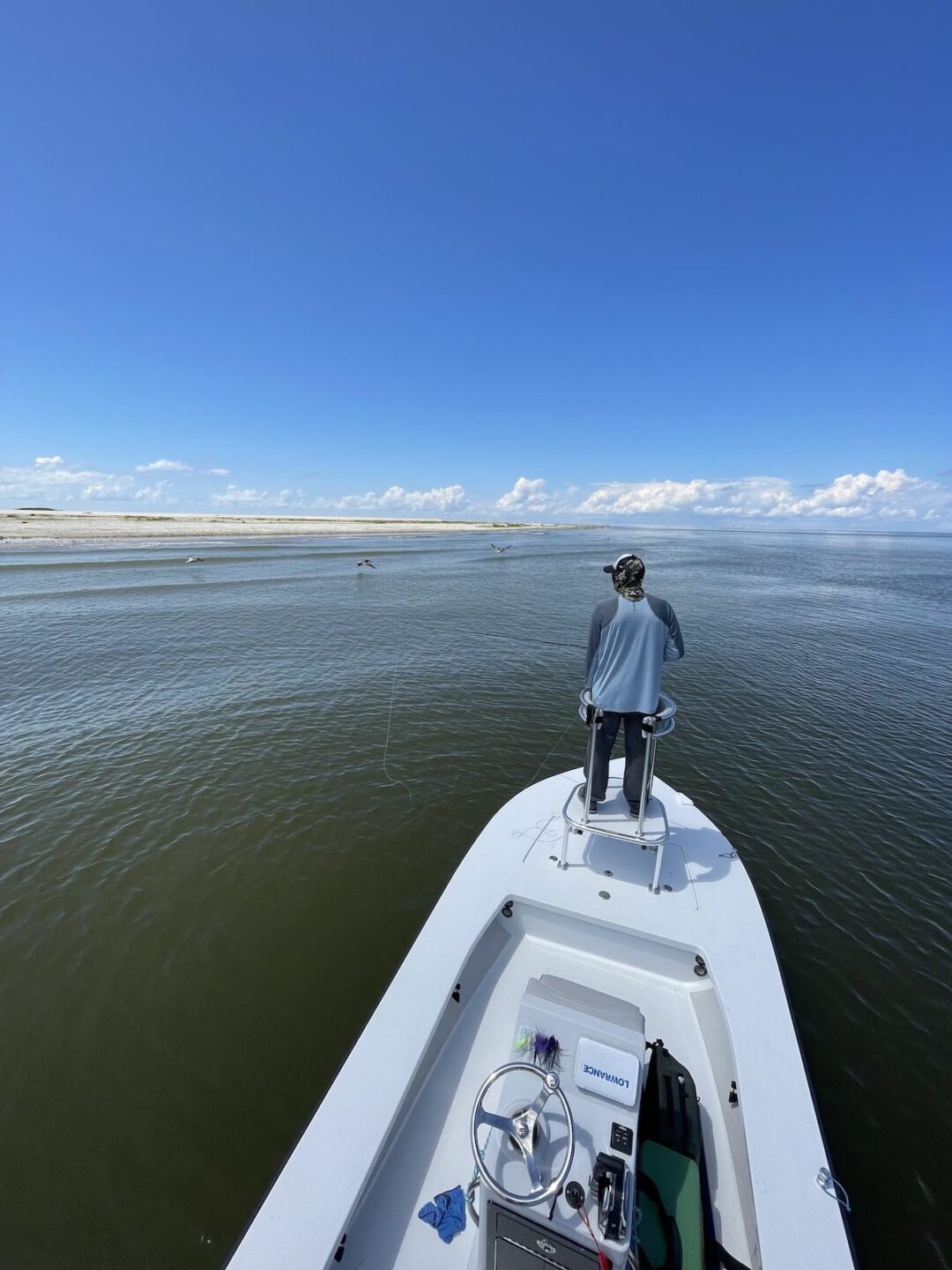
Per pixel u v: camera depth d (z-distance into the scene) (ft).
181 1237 11.98
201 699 43.34
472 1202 8.83
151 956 19.35
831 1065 15.99
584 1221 6.94
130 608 78.74
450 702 43.42
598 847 15.87
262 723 38.78
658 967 13.19
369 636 65.00
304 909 21.63
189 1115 14.38
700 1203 8.93
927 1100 15.14
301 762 33.17
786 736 38.42
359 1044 10.42
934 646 67.05
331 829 26.63
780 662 57.72
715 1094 10.91
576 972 13.23
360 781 31.01
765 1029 10.93
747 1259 8.52
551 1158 7.47
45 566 116.16
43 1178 12.91
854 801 29.99
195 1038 16.44
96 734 36.81
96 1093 14.83
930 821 28.25
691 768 33.32
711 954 12.39
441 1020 11.16
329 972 18.88
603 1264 6.73
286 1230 7.83
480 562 167.63
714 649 62.95
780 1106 9.61
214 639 62.49
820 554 255.91
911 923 21.50
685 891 14.19
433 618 76.33
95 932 20.34
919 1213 12.59
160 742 35.70
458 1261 8.31
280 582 107.96
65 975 18.49
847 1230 8.09
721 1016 11.68
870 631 75.66
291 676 49.37
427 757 34.06
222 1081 15.23
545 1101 7.69
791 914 21.88
